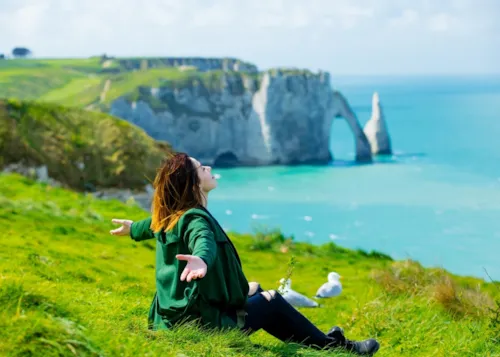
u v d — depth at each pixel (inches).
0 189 1161.4
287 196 5713.6
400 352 370.3
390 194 5674.2
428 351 363.9
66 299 232.2
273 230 1117.7
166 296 261.4
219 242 258.2
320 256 1009.5
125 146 2989.7
